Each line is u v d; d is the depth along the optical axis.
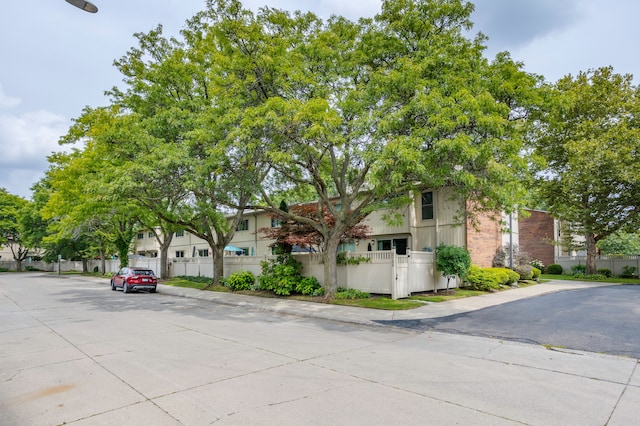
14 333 9.82
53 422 4.40
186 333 9.77
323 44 13.51
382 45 13.07
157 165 13.38
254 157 13.07
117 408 4.79
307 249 22.78
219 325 11.08
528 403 4.96
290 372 6.28
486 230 21.25
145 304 16.70
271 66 13.01
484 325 10.52
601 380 5.96
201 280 26.92
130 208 22.06
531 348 8.17
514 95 11.91
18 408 4.83
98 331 10.06
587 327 9.83
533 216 32.94
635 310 11.98
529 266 21.73
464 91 10.38
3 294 21.17
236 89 13.40
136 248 52.59
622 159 22.03
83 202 22.78
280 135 12.08
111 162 18.98
